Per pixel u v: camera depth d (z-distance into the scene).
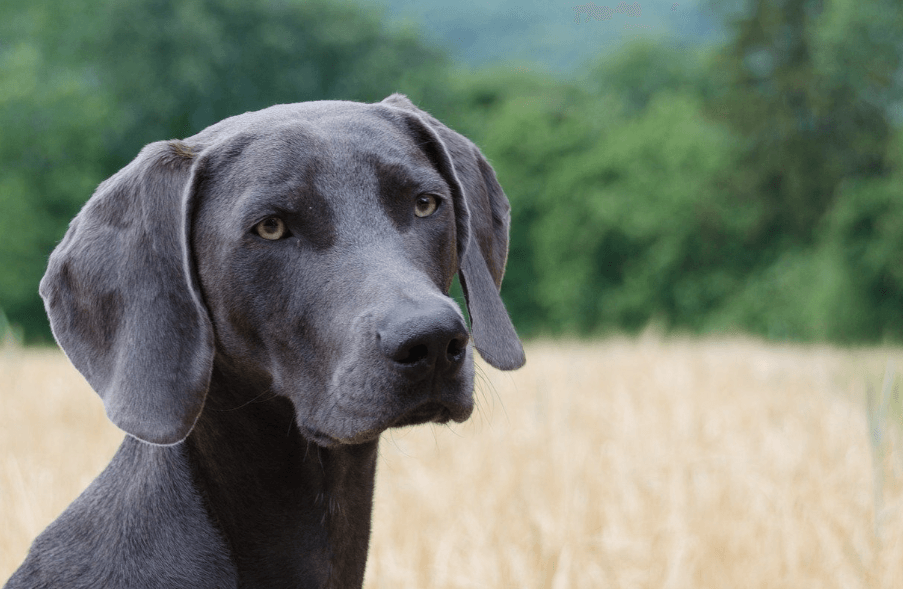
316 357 3.42
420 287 3.30
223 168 3.61
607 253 58.00
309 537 3.81
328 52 50.97
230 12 49.31
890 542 6.02
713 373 12.86
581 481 7.01
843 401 10.32
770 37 50.66
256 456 3.71
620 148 57.75
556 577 5.50
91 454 8.39
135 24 47.91
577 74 79.12
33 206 47.34
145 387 3.43
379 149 3.68
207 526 3.65
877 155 48.31
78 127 47.72
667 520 6.34
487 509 6.63
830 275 44.75
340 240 3.48
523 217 61.91
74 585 3.46
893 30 47.12
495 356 4.01
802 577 5.75
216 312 3.61
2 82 48.78
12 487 6.79
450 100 55.53
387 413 3.19
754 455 7.83
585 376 12.05
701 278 53.97
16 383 11.84
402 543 6.21
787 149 49.91
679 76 72.94
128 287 3.49
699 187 53.47
